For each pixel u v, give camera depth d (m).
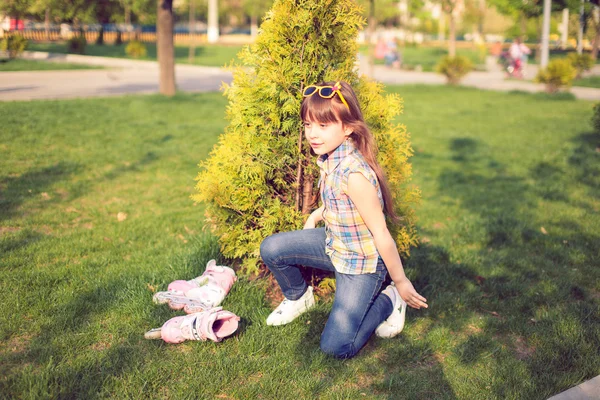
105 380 2.76
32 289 3.75
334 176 2.83
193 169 7.64
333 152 2.87
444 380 2.96
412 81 23.00
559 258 4.75
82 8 22.02
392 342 3.31
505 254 4.86
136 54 31.59
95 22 30.36
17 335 3.19
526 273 4.41
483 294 3.99
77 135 9.27
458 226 5.63
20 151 7.94
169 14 14.66
